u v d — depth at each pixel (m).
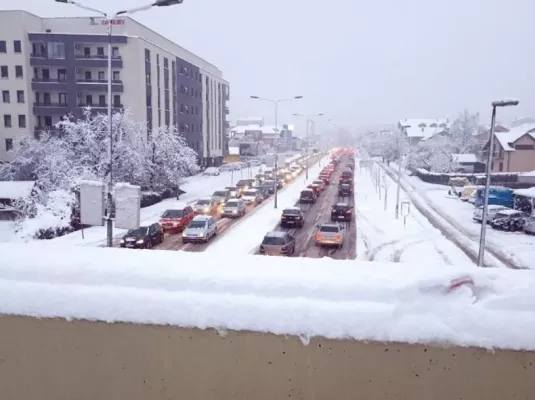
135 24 45.28
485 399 1.52
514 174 47.75
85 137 30.16
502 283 1.70
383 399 1.57
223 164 74.44
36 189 25.48
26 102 43.09
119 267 1.86
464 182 45.88
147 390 1.70
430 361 1.54
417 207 33.28
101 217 10.66
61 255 2.03
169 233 23.53
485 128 70.12
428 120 95.44
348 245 20.72
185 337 1.66
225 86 76.69
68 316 1.72
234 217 28.31
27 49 42.91
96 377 1.72
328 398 1.60
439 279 1.67
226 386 1.65
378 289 1.65
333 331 1.57
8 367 1.77
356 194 40.84
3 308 1.75
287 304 1.63
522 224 24.86
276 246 18.03
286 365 1.61
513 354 1.50
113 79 44.19
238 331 1.63
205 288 1.72
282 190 44.50
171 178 35.22
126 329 1.69
